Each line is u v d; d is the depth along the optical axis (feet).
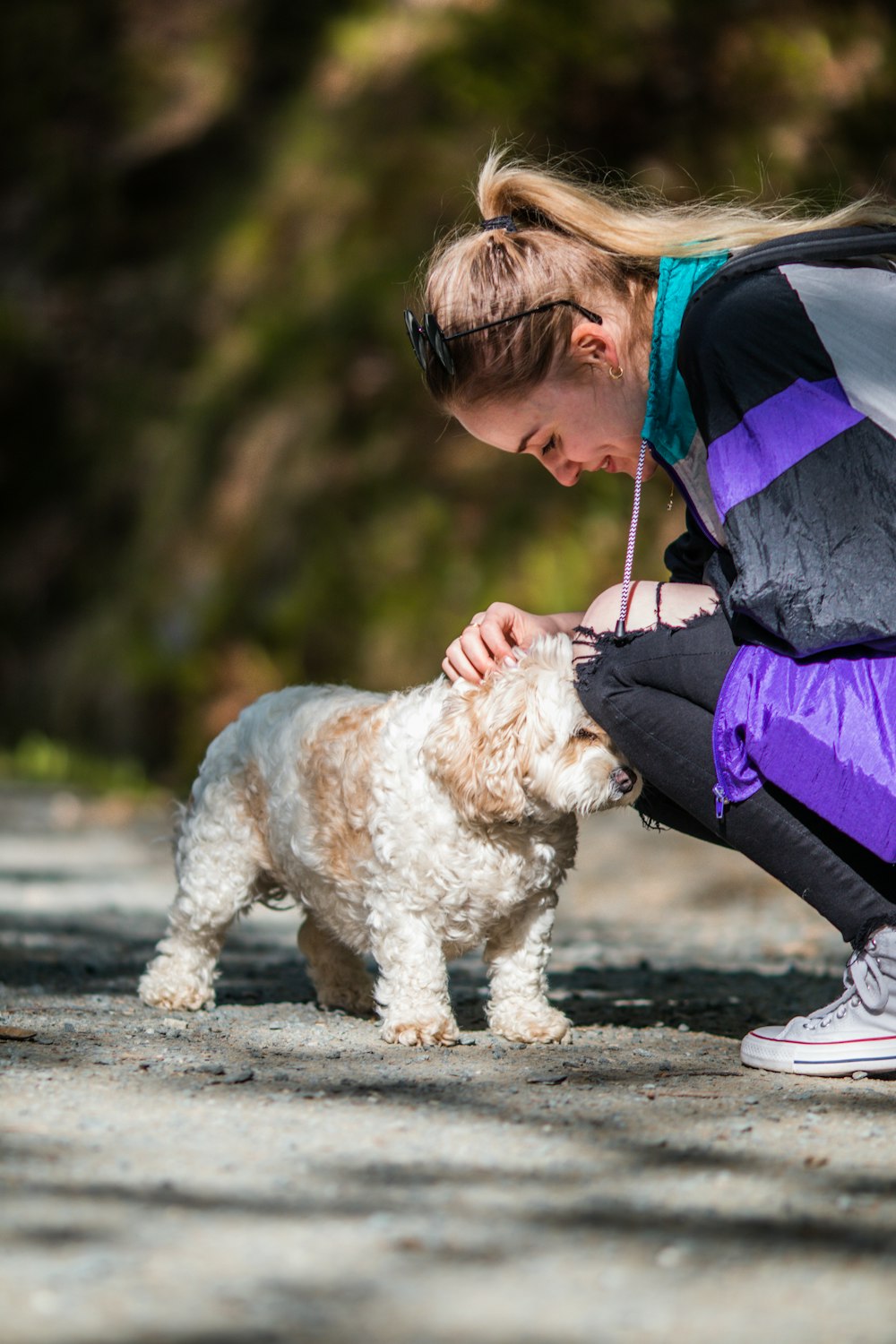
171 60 64.95
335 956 15.49
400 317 52.65
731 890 28.48
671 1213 8.00
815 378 11.31
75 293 63.21
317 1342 6.27
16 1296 6.72
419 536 49.11
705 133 50.08
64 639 56.75
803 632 10.94
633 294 12.67
